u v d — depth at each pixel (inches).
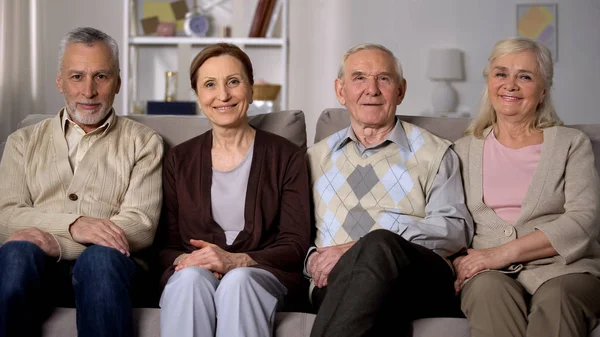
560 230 79.6
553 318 72.1
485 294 73.2
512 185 86.2
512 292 73.6
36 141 92.1
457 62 211.0
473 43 215.9
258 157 89.1
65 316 78.9
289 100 219.0
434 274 77.4
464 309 74.9
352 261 72.1
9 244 78.0
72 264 85.7
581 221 80.3
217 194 88.4
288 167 89.1
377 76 88.7
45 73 211.5
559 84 216.1
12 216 87.0
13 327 74.7
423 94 217.5
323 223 89.0
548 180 84.7
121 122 94.5
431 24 216.1
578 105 215.9
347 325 69.0
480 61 216.1
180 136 98.7
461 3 215.5
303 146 99.8
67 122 93.4
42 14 204.7
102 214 89.8
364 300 69.6
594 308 74.7
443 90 212.5
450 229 83.1
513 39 88.7
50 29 212.7
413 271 74.0
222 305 74.0
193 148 91.4
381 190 87.7
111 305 74.9
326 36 217.9
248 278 74.4
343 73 91.8
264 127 98.5
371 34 217.3
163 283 82.0
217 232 88.0
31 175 90.9
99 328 74.4
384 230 73.9
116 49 93.6
